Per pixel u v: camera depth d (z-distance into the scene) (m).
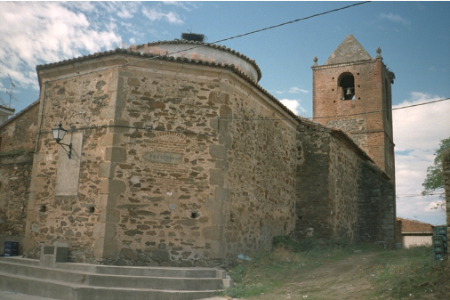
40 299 7.54
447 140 18.70
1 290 8.37
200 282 7.96
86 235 8.95
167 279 7.82
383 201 17.20
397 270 7.60
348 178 16.05
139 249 8.86
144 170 9.20
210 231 9.25
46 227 9.62
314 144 14.28
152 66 9.66
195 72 9.90
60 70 10.27
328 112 24.80
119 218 8.87
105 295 7.39
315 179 13.98
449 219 7.54
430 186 19.89
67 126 9.91
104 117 9.37
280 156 13.05
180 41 12.98
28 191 11.67
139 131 9.33
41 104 10.51
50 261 8.86
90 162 9.31
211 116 9.80
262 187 11.62
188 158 9.49
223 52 13.30
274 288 8.16
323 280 8.42
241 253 10.16
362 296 6.91
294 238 13.67
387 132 24.25
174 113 9.60
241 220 10.29
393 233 16.72
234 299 7.50
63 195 9.54
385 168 22.83
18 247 11.08
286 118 13.63
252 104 11.38
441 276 6.72
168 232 9.08
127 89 9.45
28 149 12.20
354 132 23.61
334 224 13.88
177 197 9.27
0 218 11.91
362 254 11.73
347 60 25.08
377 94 23.67
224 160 9.70
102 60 9.60
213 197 9.41
